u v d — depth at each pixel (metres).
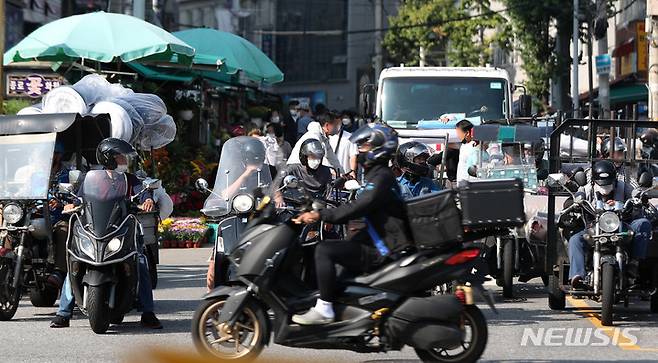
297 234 20.31
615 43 98.50
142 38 44.34
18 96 49.50
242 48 56.97
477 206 19.72
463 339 20.19
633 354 22.83
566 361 21.95
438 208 19.75
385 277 19.67
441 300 19.67
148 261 27.97
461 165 34.28
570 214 26.95
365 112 46.44
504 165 33.62
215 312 20.77
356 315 19.75
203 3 190.62
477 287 19.88
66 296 26.22
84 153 31.69
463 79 46.94
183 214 53.44
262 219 20.66
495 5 133.25
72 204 26.14
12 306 27.23
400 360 21.95
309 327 19.88
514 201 19.70
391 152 19.98
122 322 27.16
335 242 19.97
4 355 22.50
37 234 27.33
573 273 26.73
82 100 35.25
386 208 19.97
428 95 46.88
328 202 24.17
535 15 91.69
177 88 58.03
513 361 21.97
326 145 32.69
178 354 22.72
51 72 49.59
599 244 26.05
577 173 26.78
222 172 25.81
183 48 45.06
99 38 44.06
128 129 35.16
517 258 31.05
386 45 130.12
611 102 86.00
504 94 46.78
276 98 86.44
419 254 19.78
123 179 25.39
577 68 87.06
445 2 121.06
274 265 20.00
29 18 90.12
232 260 20.50
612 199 26.61
